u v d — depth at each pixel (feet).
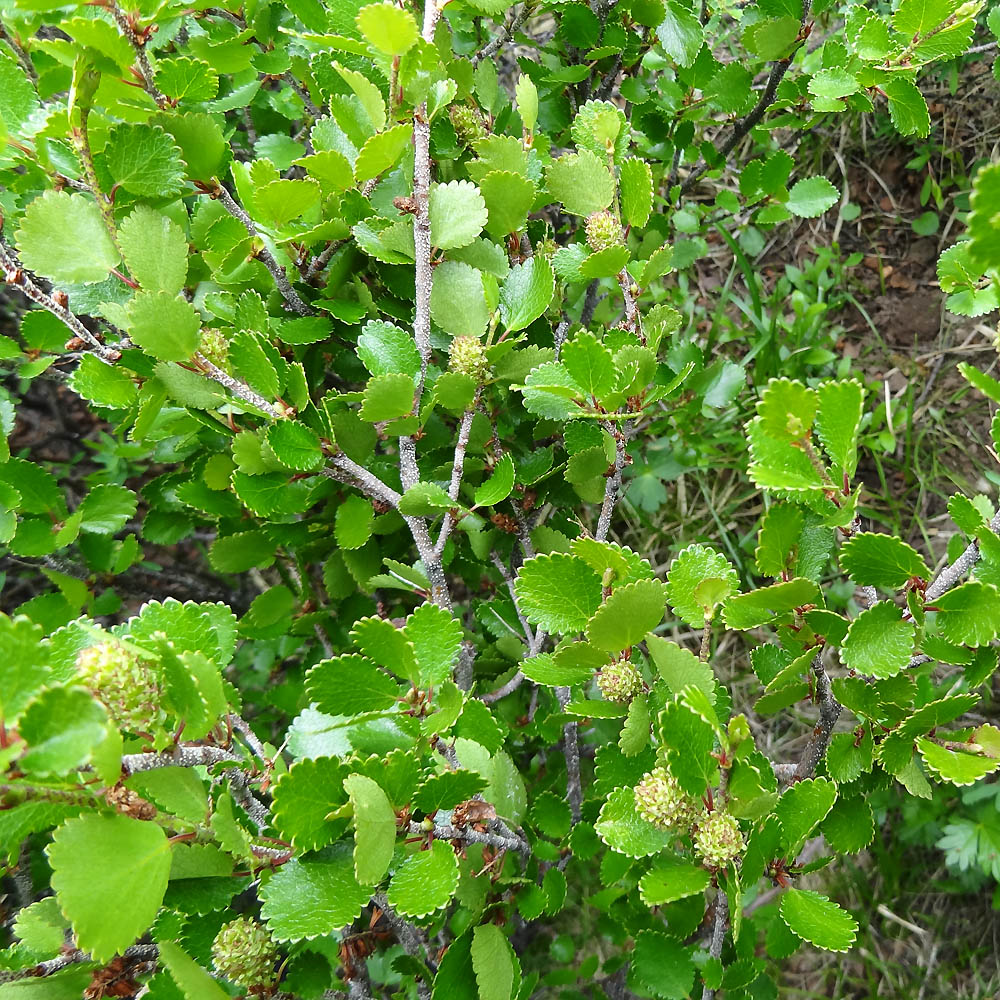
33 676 0.59
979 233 0.57
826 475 0.71
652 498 1.59
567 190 0.91
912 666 0.80
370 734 0.78
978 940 1.39
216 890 0.76
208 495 1.08
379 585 0.96
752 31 1.11
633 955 0.93
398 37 0.78
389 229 0.89
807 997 1.41
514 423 1.02
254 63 1.05
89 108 0.81
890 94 1.02
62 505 1.14
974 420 1.66
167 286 0.82
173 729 0.69
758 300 1.63
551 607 0.81
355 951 0.87
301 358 1.02
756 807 0.73
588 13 1.07
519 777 0.93
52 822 0.73
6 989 0.77
